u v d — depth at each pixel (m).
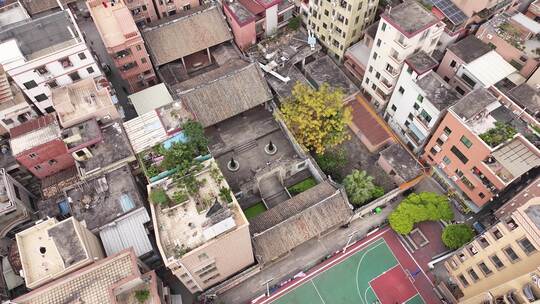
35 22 53.66
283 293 50.62
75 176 53.72
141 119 52.38
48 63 51.09
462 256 45.84
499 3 62.81
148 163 49.03
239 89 59.81
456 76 57.09
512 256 38.53
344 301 50.16
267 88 60.50
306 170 59.41
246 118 63.34
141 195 51.84
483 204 52.59
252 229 49.97
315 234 50.09
